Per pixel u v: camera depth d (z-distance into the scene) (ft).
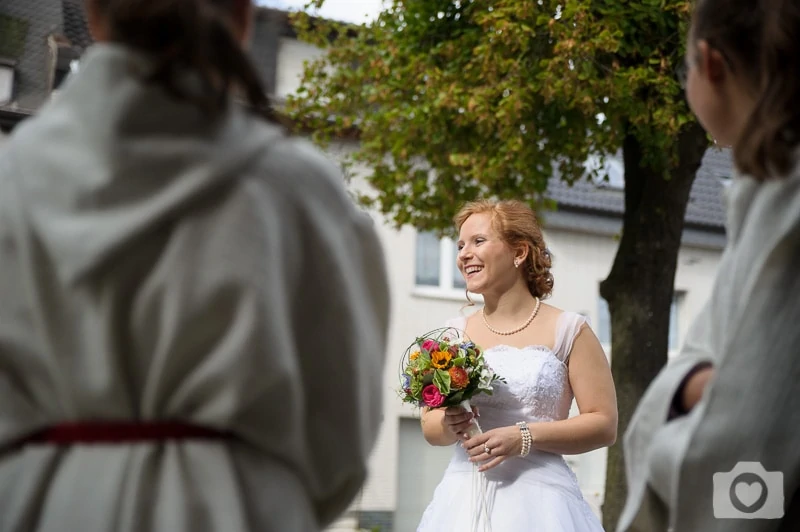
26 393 4.87
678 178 31.96
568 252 61.21
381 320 5.41
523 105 29.53
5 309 4.73
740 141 5.05
